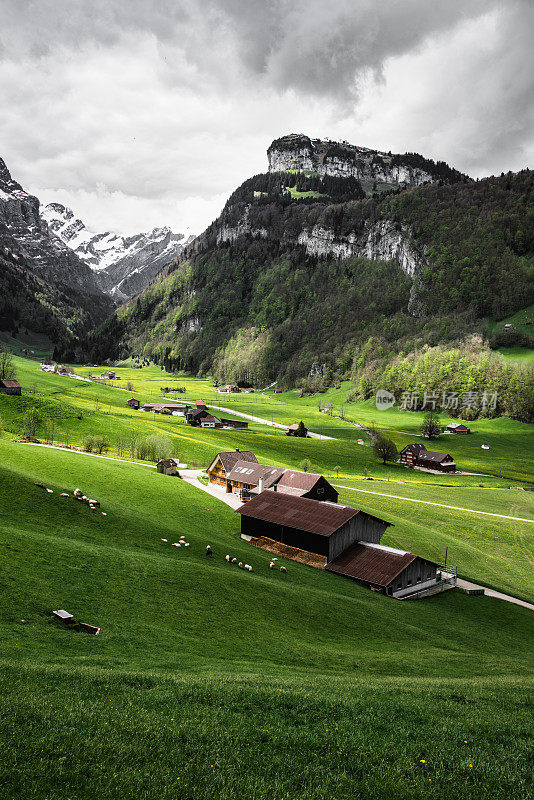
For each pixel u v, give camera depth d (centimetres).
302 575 5809
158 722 1830
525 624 5697
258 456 15225
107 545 4972
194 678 2445
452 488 13938
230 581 4703
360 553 6694
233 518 7988
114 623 3303
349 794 1527
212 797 1431
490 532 9719
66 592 3581
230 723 1903
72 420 15638
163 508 7388
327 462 16325
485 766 1767
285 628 4012
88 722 1762
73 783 1406
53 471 7669
